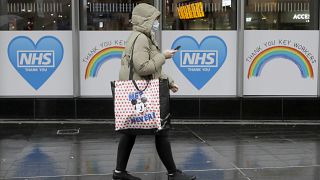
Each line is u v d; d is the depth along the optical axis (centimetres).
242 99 1616
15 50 1609
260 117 1622
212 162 1123
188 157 1169
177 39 1609
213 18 1612
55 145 1295
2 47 1609
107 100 1616
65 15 1608
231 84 1622
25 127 1538
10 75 1616
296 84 1623
